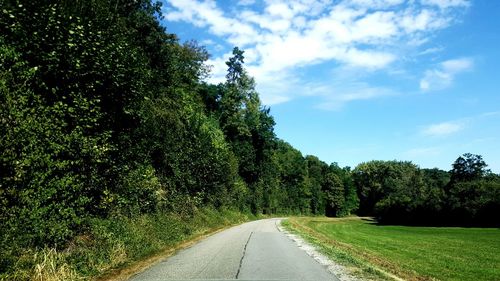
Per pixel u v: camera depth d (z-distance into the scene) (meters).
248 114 76.12
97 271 10.59
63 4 12.09
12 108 8.46
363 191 153.25
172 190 27.00
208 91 72.69
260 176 83.81
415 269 19.39
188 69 52.97
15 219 8.52
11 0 10.74
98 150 11.94
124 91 13.99
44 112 10.03
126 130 15.80
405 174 143.00
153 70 26.12
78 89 11.92
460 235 50.78
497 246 34.94
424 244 36.56
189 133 34.03
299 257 14.33
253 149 78.94
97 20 13.33
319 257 14.42
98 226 12.96
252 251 16.17
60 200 10.83
